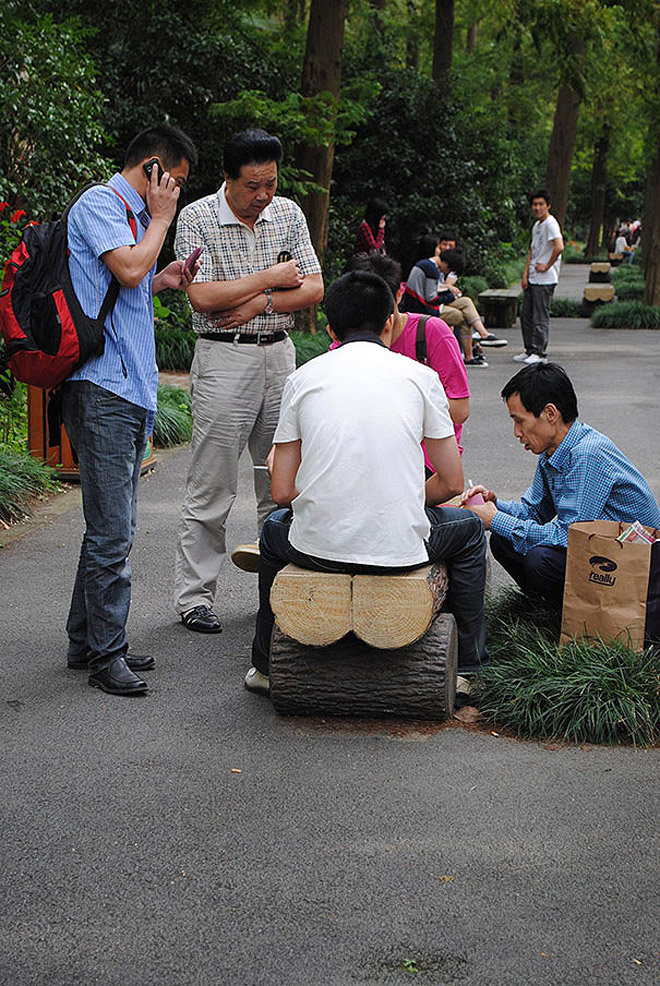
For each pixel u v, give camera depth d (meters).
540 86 32.16
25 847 3.27
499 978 2.68
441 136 22.77
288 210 5.09
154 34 16.34
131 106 16.31
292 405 4.00
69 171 10.70
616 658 4.12
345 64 22.73
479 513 4.73
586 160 52.97
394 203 22.44
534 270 14.77
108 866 3.17
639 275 35.03
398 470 3.89
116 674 4.41
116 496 4.36
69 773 3.74
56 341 4.16
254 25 18.41
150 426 4.52
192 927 2.88
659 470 8.41
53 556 6.27
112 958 2.76
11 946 2.80
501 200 25.78
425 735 4.03
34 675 4.60
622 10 19.81
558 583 4.59
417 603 3.85
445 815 3.46
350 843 3.30
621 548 4.15
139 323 4.37
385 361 4.00
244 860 3.21
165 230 4.29
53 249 4.23
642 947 2.81
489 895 3.03
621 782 3.68
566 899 3.01
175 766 3.79
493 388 12.65
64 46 11.05
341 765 3.80
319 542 3.92
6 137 10.30
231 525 6.94
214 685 4.51
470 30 38.34
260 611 4.34
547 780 3.69
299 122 15.01
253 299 4.89
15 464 7.45
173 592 5.68
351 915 2.94
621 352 16.44
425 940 2.83
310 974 2.70
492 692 4.16
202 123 16.70
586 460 4.51
